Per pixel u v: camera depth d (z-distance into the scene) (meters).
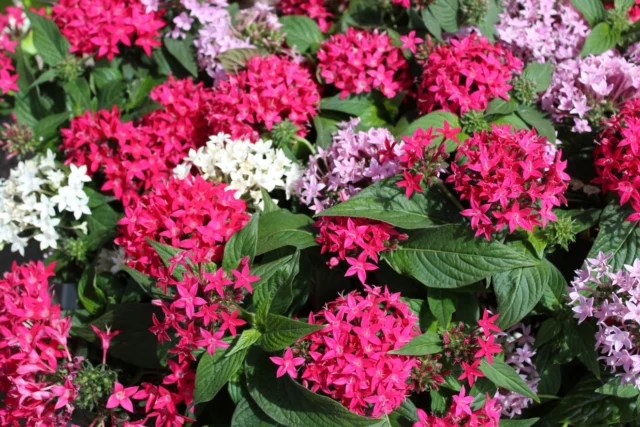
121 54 0.72
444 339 0.55
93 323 0.58
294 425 0.53
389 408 0.53
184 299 0.53
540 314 0.59
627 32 0.66
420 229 0.56
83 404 0.54
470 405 0.56
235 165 0.61
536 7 0.67
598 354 0.57
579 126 0.61
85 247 0.65
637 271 0.55
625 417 0.56
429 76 0.63
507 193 0.54
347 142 0.60
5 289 0.58
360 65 0.65
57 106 0.71
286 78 0.64
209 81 0.72
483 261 0.55
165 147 0.65
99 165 0.66
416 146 0.56
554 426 0.58
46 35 0.70
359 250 0.57
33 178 0.63
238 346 0.53
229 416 0.58
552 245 0.58
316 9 0.73
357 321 0.54
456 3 0.67
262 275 0.55
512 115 0.63
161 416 0.55
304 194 0.60
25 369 0.54
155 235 0.58
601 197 0.61
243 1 0.80
